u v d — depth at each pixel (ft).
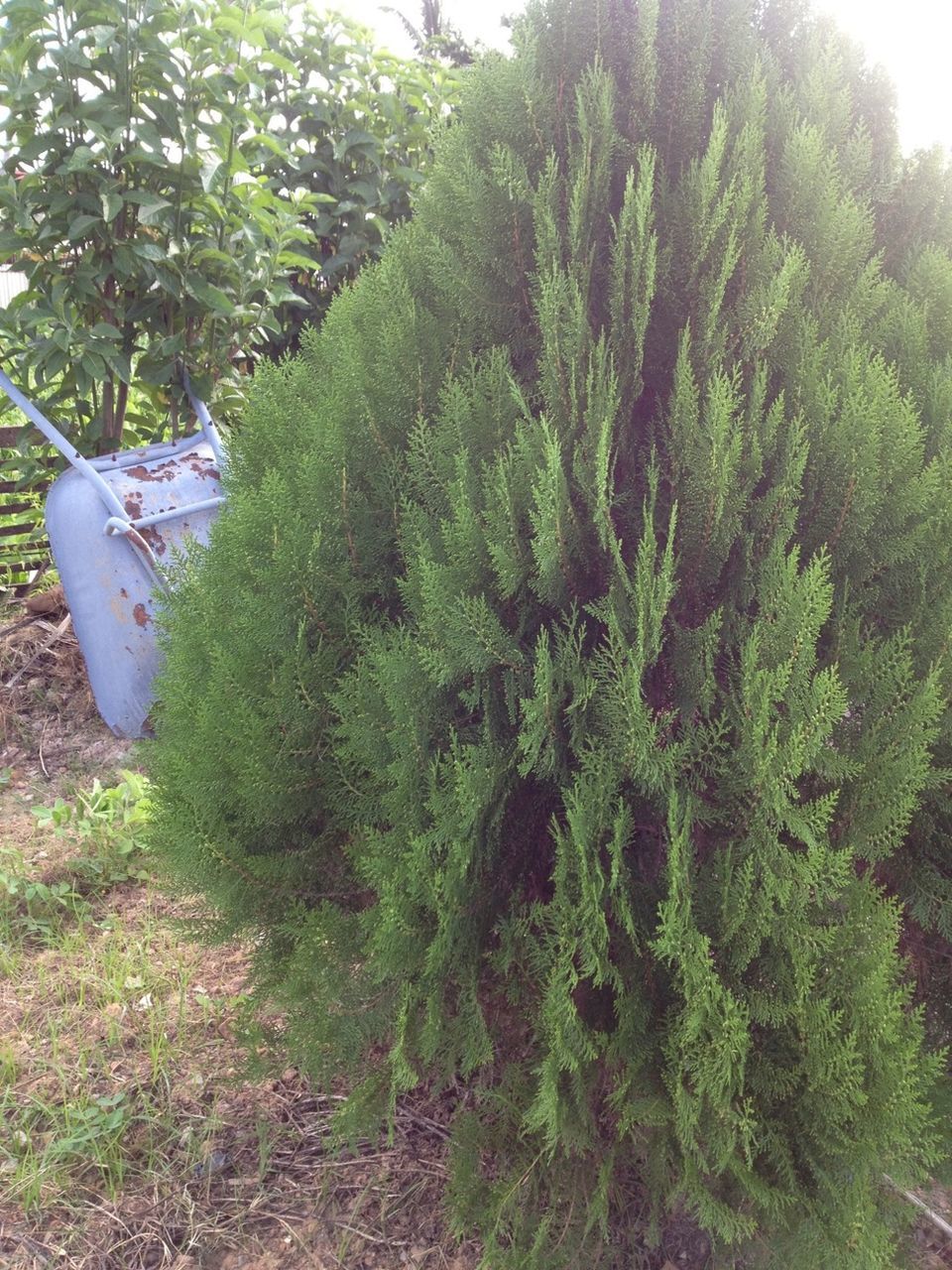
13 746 15.79
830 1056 5.28
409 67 19.88
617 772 5.83
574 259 6.46
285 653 6.67
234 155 15.96
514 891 6.40
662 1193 6.48
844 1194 5.35
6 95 14.92
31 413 14.66
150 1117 8.46
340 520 6.81
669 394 6.66
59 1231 7.46
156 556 14.94
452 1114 8.19
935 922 6.48
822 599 5.49
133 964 10.59
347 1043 6.48
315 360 8.46
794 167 6.57
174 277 16.46
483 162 7.14
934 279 7.03
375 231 20.33
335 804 6.81
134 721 15.79
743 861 5.71
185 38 15.26
